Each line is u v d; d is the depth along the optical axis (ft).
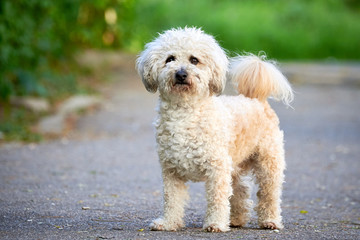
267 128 19.72
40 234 16.76
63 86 51.85
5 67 42.78
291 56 91.81
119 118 42.47
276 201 19.45
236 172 19.57
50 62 57.72
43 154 31.09
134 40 79.05
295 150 34.30
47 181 25.17
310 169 29.73
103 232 17.17
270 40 91.76
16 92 44.98
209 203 17.63
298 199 23.99
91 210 20.36
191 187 25.59
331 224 19.72
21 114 40.04
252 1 105.50
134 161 30.07
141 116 43.50
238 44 89.04
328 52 94.22
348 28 100.12
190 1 95.50
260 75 20.10
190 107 17.29
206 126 17.24
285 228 18.97
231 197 19.88
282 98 20.70
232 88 21.47
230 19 93.86
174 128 17.22
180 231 17.62
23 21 45.57
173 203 17.92
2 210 19.92
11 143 33.71
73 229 17.54
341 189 25.82
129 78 62.28
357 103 52.80
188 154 17.20
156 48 18.29
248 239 16.57
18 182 24.77
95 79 59.62
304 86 63.26
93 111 44.83
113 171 27.68
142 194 23.40
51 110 43.37
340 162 31.48
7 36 42.47
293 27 97.60
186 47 17.80
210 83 18.22
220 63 18.10
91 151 32.27
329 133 39.50
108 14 73.26
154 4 89.30
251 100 19.95
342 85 64.28
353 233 18.01
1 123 37.22
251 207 20.33
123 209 20.72
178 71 17.11
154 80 18.28
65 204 21.17
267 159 19.54
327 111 48.49
